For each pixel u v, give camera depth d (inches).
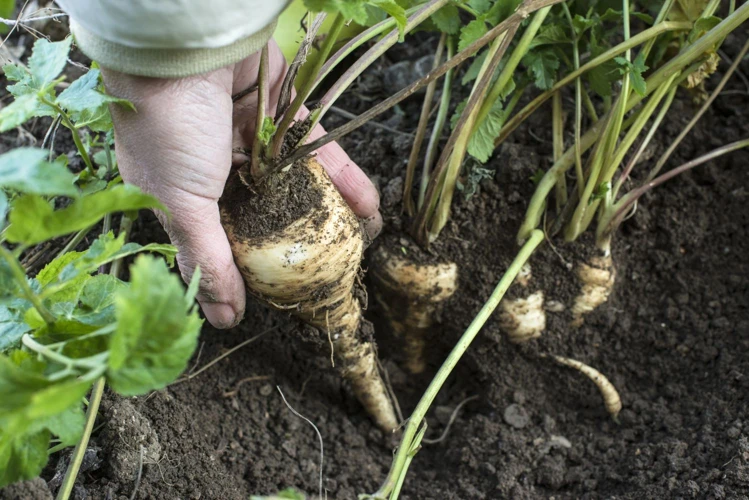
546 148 63.5
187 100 40.2
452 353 50.6
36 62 40.3
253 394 61.4
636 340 62.8
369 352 58.9
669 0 54.1
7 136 70.9
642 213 63.6
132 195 29.8
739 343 60.1
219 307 48.8
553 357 61.6
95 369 28.3
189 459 52.6
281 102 45.9
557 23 58.6
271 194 46.8
